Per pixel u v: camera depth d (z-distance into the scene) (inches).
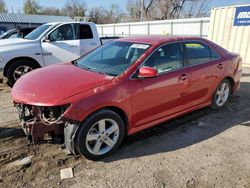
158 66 149.9
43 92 122.4
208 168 125.7
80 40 295.9
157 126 171.8
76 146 123.0
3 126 166.2
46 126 120.6
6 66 257.0
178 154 137.7
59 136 126.0
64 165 125.8
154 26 855.7
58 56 281.7
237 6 405.4
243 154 139.0
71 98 117.1
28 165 125.0
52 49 276.7
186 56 167.2
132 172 121.5
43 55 272.4
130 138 154.1
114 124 132.0
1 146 141.2
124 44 167.2
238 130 168.4
